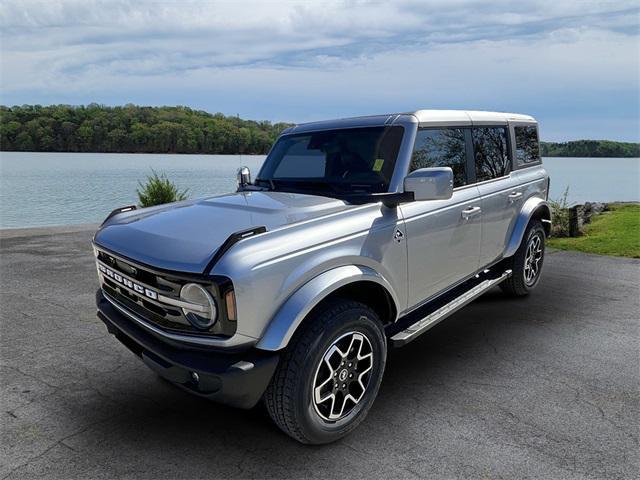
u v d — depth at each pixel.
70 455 2.67
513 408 3.12
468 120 4.13
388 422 2.97
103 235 3.06
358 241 2.81
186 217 2.95
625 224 10.52
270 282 2.38
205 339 2.37
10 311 5.21
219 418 3.07
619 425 2.89
